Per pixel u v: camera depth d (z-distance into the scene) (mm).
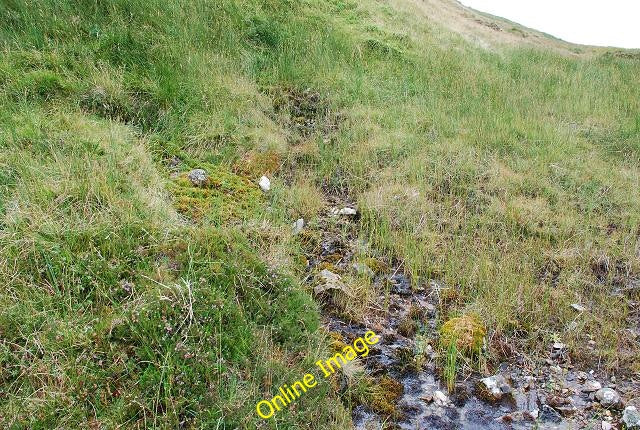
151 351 2988
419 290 4531
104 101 5867
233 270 3688
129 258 3561
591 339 4078
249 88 7332
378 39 10695
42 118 5098
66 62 6246
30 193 3846
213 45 8133
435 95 8766
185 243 3820
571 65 13453
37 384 2812
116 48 6875
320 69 8594
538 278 4809
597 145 7949
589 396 3557
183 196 4855
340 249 4957
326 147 6652
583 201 6156
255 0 10031
